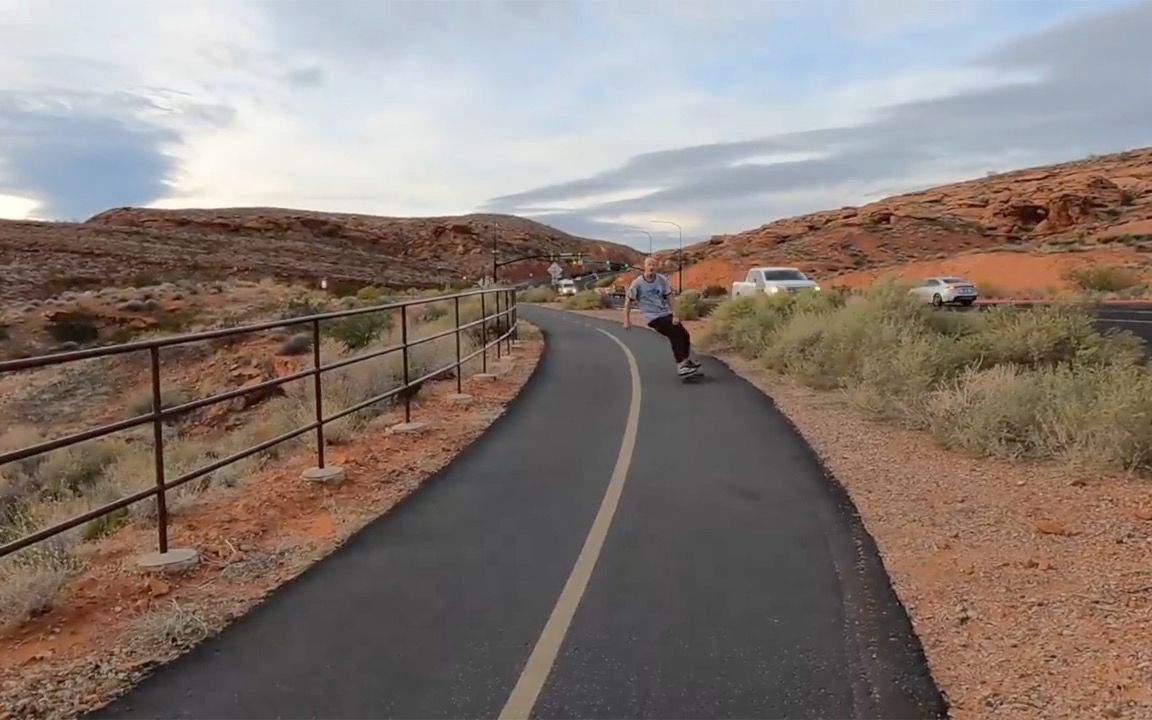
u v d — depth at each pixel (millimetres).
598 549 5891
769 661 4148
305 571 5609
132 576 5562
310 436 10109
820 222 118438
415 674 4105
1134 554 5473
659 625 4598
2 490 13016
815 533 6137
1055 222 98188
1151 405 7480
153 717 3762
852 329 13750
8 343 39188
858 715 3643
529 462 8625
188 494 7809
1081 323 12039
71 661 4363
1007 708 3678
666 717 3652
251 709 3805
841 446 8930
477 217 187625
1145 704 3670
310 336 27156
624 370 16062
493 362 17359
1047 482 7234
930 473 7691
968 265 62219
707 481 7664
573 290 81812
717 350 19719
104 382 27047
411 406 12289
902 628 4508
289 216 150250
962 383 10055
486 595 5094
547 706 3768
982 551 5668
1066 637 4352
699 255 116750
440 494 7465
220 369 25797
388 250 154250
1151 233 71312
